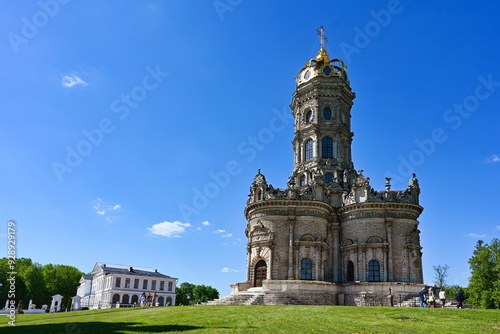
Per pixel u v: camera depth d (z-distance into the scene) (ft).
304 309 130.21
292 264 193.67
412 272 193.67
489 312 116.78
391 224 197.57
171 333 81.82
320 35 264.72
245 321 100.83
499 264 252.42
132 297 390.63
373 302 181.06
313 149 239.50
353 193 208.33
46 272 475.72
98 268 429.79
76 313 149.69
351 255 199.62
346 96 253.24
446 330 87.92
